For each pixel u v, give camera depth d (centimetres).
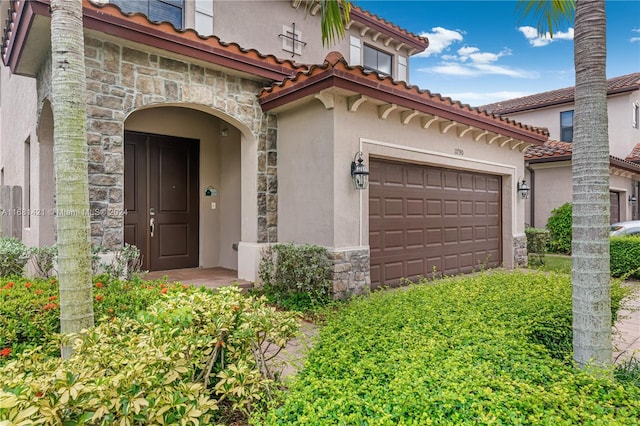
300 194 637
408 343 255
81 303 264
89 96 493
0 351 298
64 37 264
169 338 236
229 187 814
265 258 645
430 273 770
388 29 1110
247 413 235
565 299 363
